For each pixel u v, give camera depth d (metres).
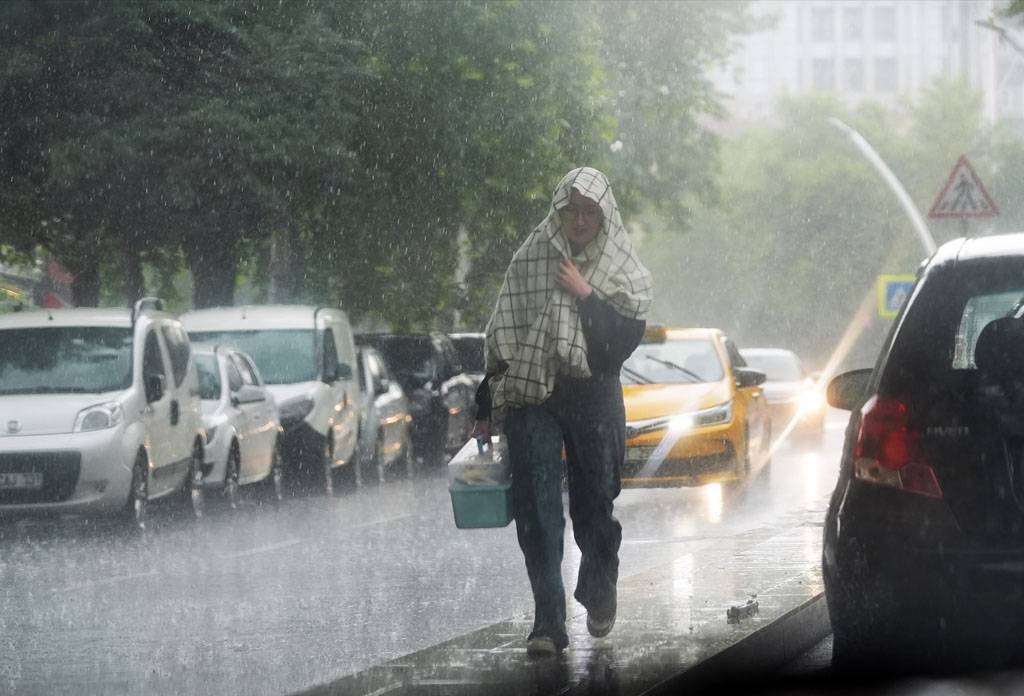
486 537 37.00
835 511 15.73
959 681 16.08
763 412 50.75
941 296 15.81
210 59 62.38
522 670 15.91
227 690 18.28
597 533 17.08
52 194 62.03
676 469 44.28
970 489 14.94
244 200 63.09
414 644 21.52
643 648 16.86
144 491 39.75
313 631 22.81
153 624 23.77
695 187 118.62
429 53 73.19
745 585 21.59
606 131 82.44
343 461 56.84
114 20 59.31
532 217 77.81
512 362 16.64
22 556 34.47
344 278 82.31
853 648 15.73
